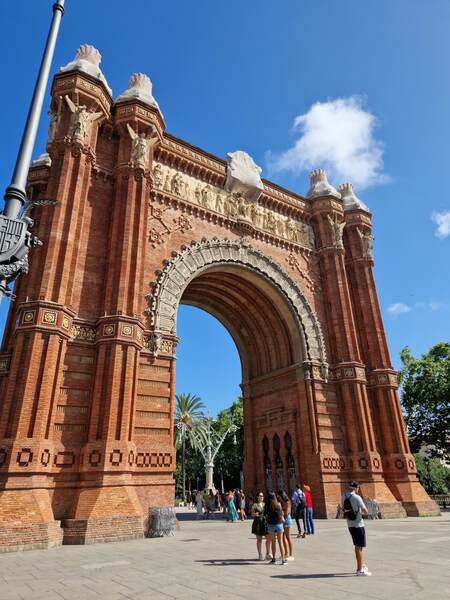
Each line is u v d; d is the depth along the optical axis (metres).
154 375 25.48
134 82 32.12
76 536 18.39
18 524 17.08
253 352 40.50
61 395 22.16
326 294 38.19
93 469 20.56
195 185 33.88
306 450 32.22
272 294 35.66
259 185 37.31
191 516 41.78
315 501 30.45
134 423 22.94
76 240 24.91
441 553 14.52
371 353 37.56
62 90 27.44
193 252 30.92
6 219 10.12
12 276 10.05
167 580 10.98
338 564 12.93
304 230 40.28
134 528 19.64
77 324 24.05
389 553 14.83
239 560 13.96
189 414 73.88
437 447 53.66
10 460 18.58
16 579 11.45
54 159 26.17
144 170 28.50
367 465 31.72
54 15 13.16
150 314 26.86
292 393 35.09
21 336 21.31
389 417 35.34
